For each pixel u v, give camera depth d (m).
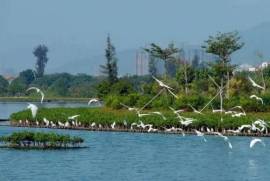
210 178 98.12
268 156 122.06
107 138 149.75
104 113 180.38
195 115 167.25
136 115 169.88
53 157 114.50
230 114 166.12
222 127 160.12
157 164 110.25
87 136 154.00
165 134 161.12
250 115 169.38
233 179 97.75
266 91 197.50
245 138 153.75
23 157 113.94
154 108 187.38
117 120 169.75
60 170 101.62
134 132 165.88
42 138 124.94
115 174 99.56
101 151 124.81
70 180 93.94
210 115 166.88
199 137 154.25
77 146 131.12
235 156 121.94
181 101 183.75
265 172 104.00
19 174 97.94
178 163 112.12
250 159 118.19
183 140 147.75
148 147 133.12
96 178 96.00
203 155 122.62
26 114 183.00
